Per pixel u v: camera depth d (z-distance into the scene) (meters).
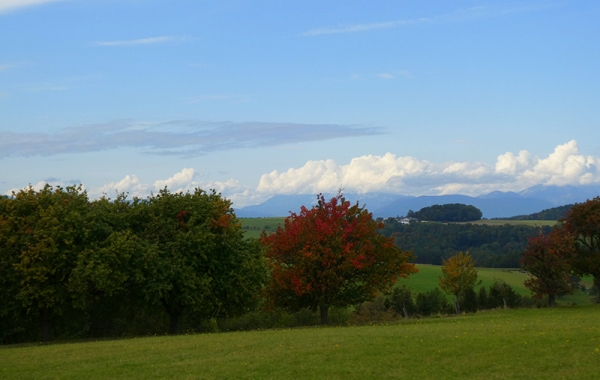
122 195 41.97
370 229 42.34
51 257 34.53
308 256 40.03
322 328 36.19
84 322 47.34
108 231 36.78
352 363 20.38
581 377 17.33
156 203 40.59
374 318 53.66
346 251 40.47
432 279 102.06
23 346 33.75
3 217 36.75
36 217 36.41
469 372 18.53
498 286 69.62
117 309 42.09
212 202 41.69
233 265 39.94
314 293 41.31
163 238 38.69
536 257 55.56
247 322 52.41
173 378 19.56
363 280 42.06
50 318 38.66
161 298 39.38
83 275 33.38
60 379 20.17
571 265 54.81
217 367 20.78
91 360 23.45
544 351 20.70
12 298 36.19
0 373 21.44
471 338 23.86
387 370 19.27
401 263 42.41
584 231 55.81
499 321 34.97
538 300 62.44
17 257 35.38
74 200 38.62
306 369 19.86
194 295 37.44
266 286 43.25
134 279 35.44
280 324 51.22
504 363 19.38
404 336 25.67
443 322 37.91
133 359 23.20
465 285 69.44
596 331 24.27
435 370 18.95
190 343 27.25
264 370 20.05
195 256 38.16
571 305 56.12
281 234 42.75
